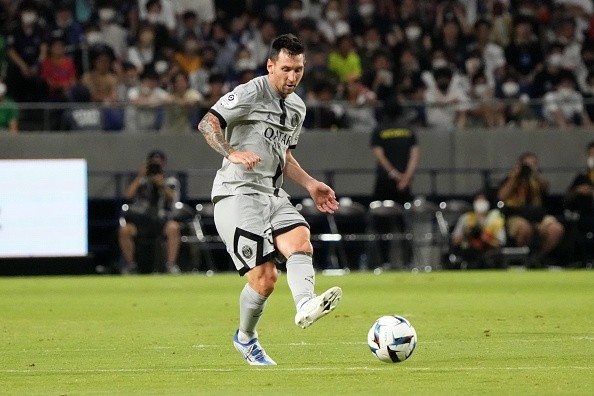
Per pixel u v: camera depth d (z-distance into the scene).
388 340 30.45
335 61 96.50
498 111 93.94
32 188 80.81
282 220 30.62
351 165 91.69
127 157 89.50
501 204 86.00
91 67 94.12
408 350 30.53
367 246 88.50
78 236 81.56
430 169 92.00
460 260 86.00
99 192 88.00
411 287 66.75
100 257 88.38
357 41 100.12
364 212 85.81
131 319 47.31
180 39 98.88
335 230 87.06
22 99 91.62
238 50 97.88
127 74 93.81
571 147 93.44
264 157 31.45
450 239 86.94
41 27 94.25
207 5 103.25
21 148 88.12
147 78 91.81
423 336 38.59
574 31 104.38
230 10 103.94
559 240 85.62
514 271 83.44
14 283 73.62
